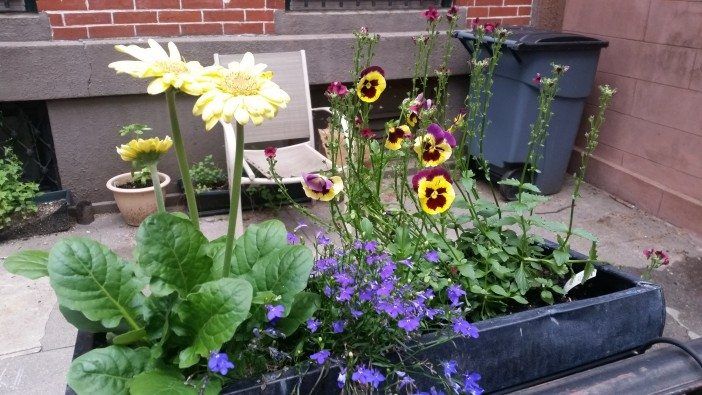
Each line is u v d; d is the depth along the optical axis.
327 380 1.26
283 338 1.36
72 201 3.79
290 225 3.74
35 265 1.27
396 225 1.78
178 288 1.24
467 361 1.38
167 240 1.23
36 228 3.47
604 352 1.54
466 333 1.28
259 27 3.95
